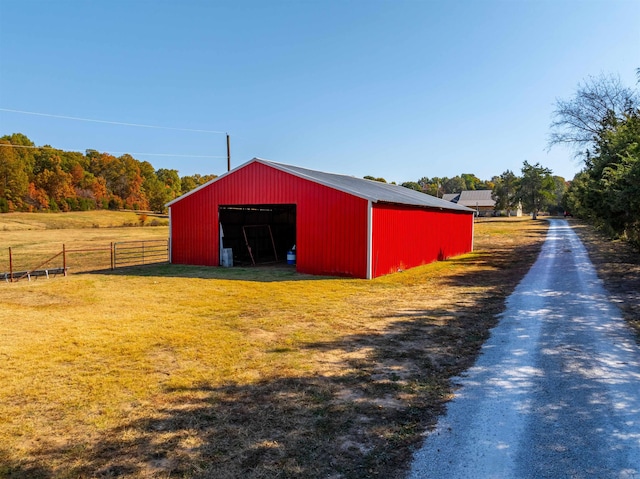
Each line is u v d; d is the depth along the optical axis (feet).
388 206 45.19
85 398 14.44
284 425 12.37
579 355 17.89
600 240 82.58
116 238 116.26
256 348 19.77
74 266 58.44
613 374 15.71
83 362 18.03
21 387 15.42
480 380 15.53
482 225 154.51
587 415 12.60
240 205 53.62
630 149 43.88
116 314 27.02
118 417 13.03
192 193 54.54
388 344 20.21
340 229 43.27
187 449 11.10
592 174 64.08
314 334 22.09
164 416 13.06
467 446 11.03
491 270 47.52
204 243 54.24
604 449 10.73
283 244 71.82
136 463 10.48
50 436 11.92
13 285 39.47
